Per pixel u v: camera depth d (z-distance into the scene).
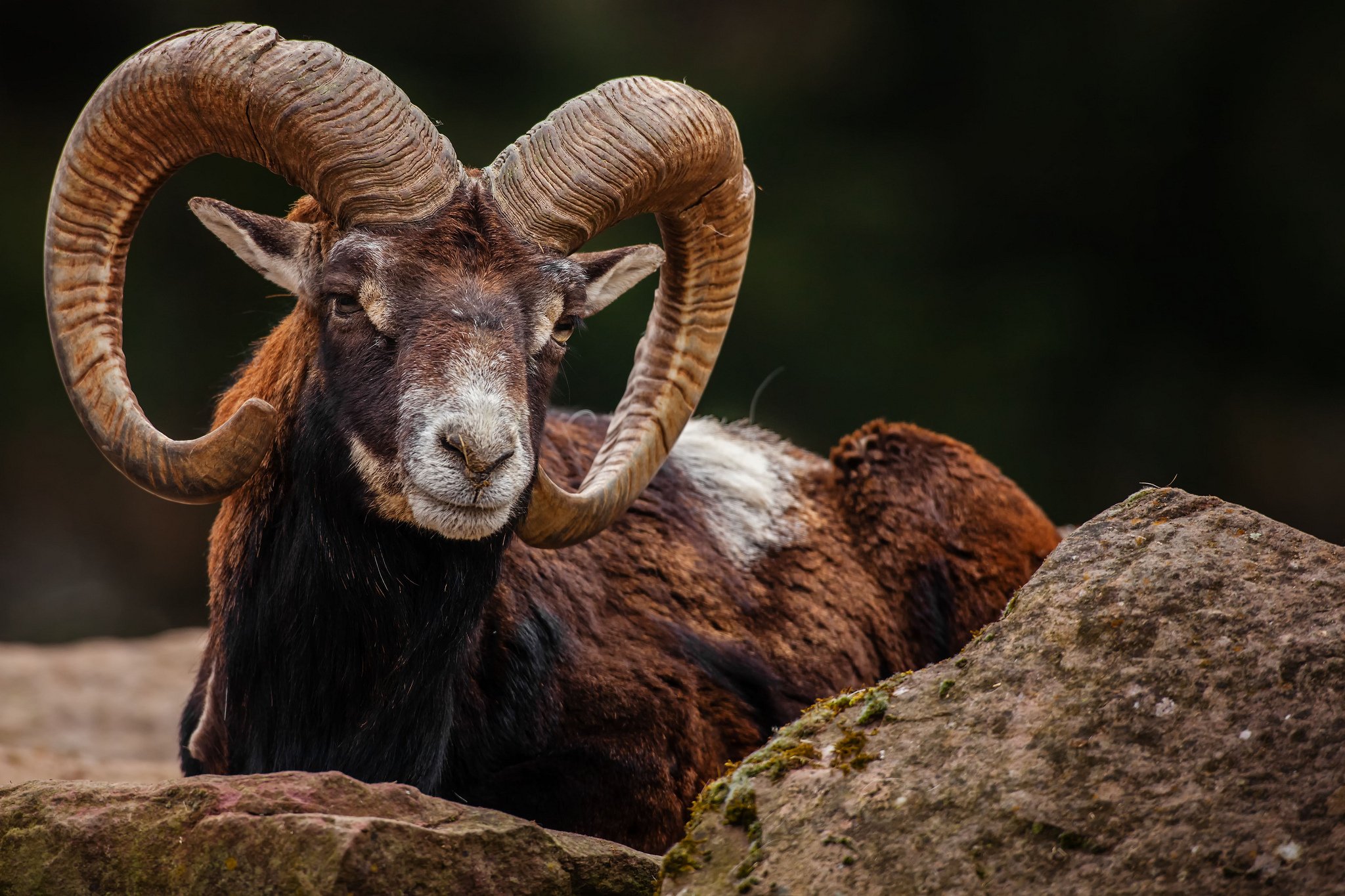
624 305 69.69
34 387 71.81
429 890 12.76
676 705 20.11
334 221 16.88
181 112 16.59
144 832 13.21
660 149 17.70
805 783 13.06
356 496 16.38
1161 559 13.74
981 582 24.08
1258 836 11.58
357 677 17.22
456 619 17.25
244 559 17.78
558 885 13.47
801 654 22.38
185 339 72.06
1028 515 25.02
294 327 17.89
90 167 16.42
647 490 22.75
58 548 71.44
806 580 23.20
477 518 15.27
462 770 18.58
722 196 18.97
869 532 24.50
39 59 76.75
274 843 12.61
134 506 72.56
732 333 76.06
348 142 16.19
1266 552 13.59
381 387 15.85
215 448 15.87
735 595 22.34
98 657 40.19
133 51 77.50
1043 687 13.13
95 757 33.59
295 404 17.41
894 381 76.62
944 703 13.38
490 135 76.19
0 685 37.34
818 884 12.21
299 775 13.72
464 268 16.11
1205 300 83.69
